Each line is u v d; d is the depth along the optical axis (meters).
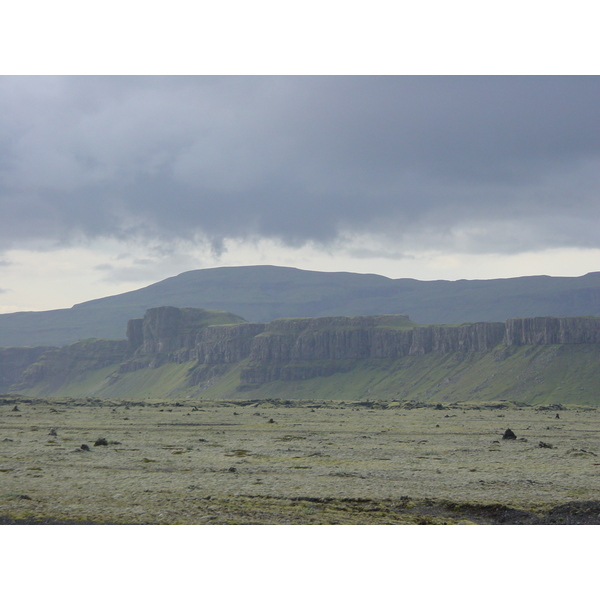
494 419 159.75
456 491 44.06
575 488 45.31
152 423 132.12
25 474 49.88
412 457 65.56
